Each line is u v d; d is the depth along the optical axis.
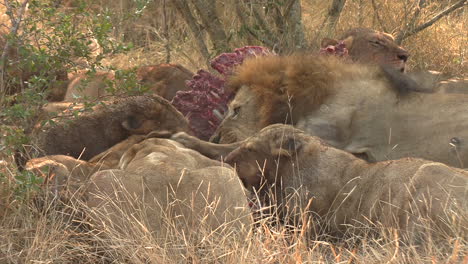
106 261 7.84
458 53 15.62
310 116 10.20
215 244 7.59
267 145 9.33
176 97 11.39
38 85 8.69
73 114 8.83
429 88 11.04
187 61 16.22
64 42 8.81
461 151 9.75
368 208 8.34
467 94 10.38
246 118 10.48
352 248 8.22
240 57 11.60
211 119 11.32
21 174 8.02
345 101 10.19
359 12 16.62
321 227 8.77
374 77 10.38
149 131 10.23
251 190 9.49
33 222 8.08
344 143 10.12
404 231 7.83
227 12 15.09
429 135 9.93
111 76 12.38
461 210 7.50
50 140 9.75
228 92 11.12
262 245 7.55
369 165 8.64
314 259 7.82
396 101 10.20
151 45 16.84
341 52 12.35
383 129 10.09
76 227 8.03
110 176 8.11
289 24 14.16
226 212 7.94
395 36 16.02
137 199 7.93
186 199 7.98
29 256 7.57
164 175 8.15
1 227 7.97
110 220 7.76
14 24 8.66
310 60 10.41
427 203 7.71
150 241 7.54
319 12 17.30
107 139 10.13
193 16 14.88
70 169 8.83
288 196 9.06
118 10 17.08
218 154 9.88
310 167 9.02
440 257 7.34
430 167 7.94
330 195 8.81
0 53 10.20
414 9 15.70
